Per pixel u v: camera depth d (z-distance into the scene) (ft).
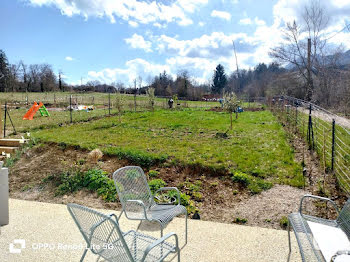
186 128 36.88
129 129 36.65
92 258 9.57
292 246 10.44
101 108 74.28
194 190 17.13
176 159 21.67
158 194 16.37
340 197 15.07
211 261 9.46
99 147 25.63
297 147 25.54
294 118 37.17
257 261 9.49
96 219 6.44
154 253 7.44
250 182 17.60
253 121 43.11
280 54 85.35
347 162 19.26
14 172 21.94
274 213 13.98
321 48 77.20
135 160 21.97
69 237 11.09
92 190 17.89
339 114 49.75
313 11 76.48
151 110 60.13
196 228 12.00
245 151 24.18
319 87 74.02
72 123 44.14
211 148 25.44
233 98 35.65
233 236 11.27
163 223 9.31
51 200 17.16
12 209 13.89
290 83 88.63
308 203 14.73
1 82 142.00
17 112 63.52
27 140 28.94
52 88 166.61
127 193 11.13
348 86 58.03
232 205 15.25
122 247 6.43
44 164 22.99
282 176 18.51
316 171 18.92
